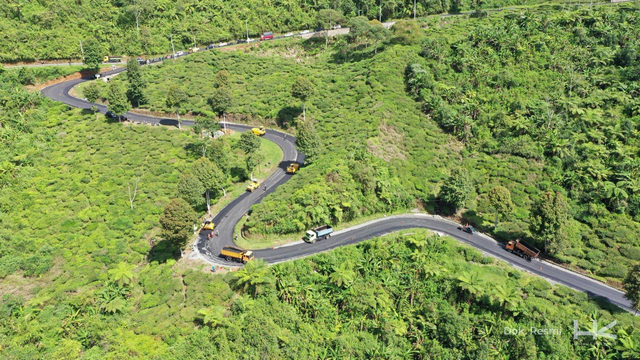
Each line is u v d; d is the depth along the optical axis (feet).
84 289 305.73
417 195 407.64
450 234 370.73
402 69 548.72
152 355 250.98
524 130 460.96
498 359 272.51
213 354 252.42
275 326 270.87
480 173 431.43
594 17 590.55
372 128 463.42
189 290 295.69
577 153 435.53
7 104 497.87
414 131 470.80
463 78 530.68
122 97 490.90
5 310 284.00
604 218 383.04
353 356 274.16
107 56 653.71
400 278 312.91
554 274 333.21
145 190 400.26
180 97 497.46
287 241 347.15
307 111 517.14
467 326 284.41
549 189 407.85
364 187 389.80
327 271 310.45
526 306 295.07
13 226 361.71
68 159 442.91
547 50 556.10
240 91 565.53
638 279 288.51
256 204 376.89
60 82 597.11
